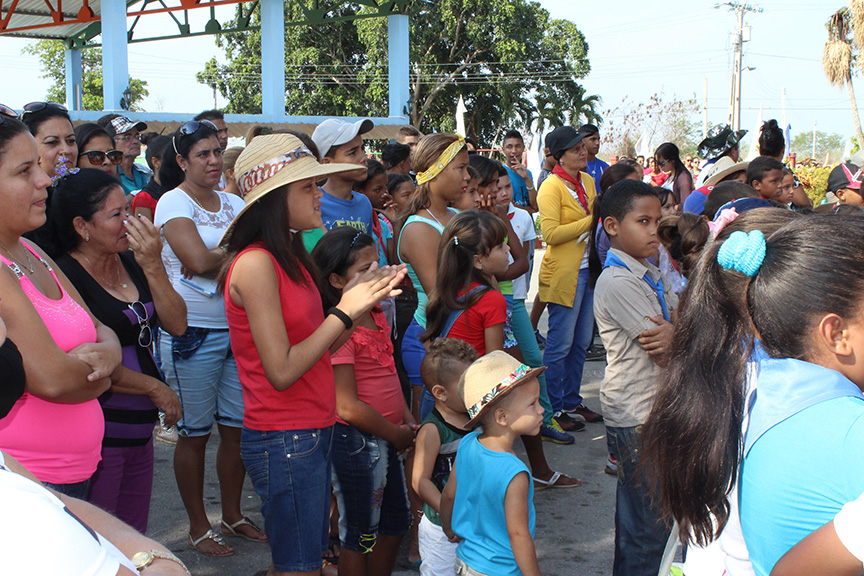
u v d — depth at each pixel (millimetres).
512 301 4641
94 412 2381
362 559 3039
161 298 2924
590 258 5137
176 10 20641
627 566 2730
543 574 3479
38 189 2207
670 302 3305
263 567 3486
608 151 33156
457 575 2539
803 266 1306
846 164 5629
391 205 5598
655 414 1553
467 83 35281
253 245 2428
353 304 2365
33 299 2227
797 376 1318
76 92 25344
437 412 3008
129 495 2922
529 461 4445
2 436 2154
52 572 855
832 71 28172
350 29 34781
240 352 2521
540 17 36344
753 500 1328
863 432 1195
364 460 2965
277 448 2475
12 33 24359
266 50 19078
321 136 4227
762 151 6613
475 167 4492
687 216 3666
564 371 5574
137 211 4168
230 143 19172
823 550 1180
